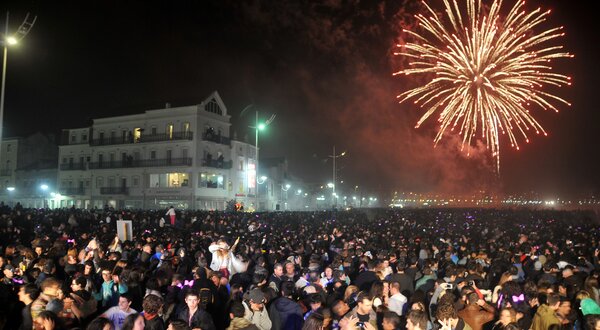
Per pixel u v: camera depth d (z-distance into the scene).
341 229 24.41
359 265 12.13
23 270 10.32
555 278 10.45
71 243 15.45
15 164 68.31
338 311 7.51
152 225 25.75
